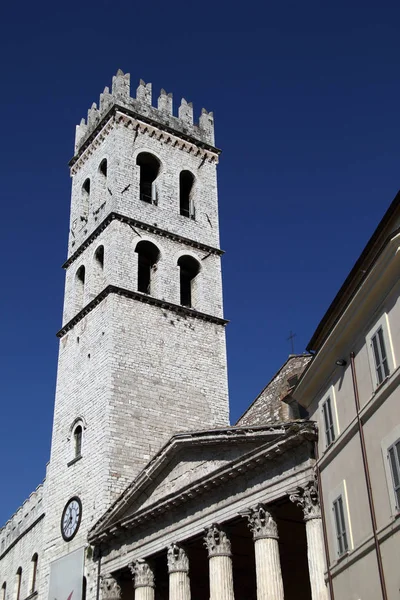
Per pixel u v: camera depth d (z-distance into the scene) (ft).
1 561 221.25
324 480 100.68
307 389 108.17
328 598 96.53
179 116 208.33
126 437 153.69
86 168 205.05
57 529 158.51
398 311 82.07
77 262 191.21
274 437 112.68
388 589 79.41
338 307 98.94
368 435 87.20
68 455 164.04
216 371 174.09
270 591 104.99
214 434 123.44
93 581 140.87
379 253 81.87
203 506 121.80
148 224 180.86
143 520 131.95
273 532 109.40
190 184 202.28
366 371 89.66
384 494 82.02
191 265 187.62
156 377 163.73
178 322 173.88
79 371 171.01
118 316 165.68
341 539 93.56
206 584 150.61
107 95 203.92
